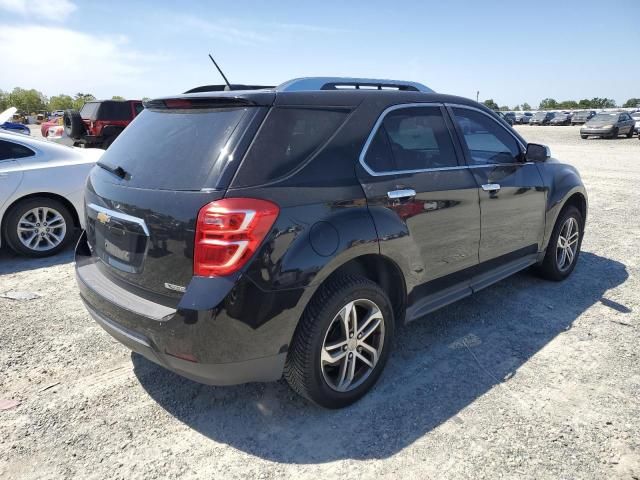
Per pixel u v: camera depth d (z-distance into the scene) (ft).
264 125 8.21
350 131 9.34
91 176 10.27
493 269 12.96
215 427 8.95
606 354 11.40
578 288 15.51
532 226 13.98
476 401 9.65
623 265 17.79
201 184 7.78
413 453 8.24
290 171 8.27
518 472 7.79
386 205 9.45
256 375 8.23
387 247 9.36
